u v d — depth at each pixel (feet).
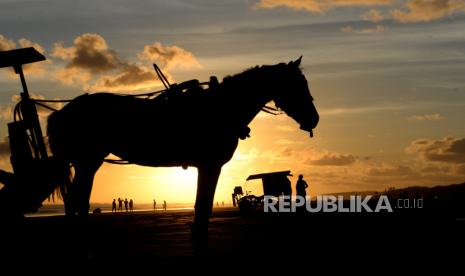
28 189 43.01
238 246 53.16
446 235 64.90
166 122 43.75
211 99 44.34
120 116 43.65
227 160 44.75
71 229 42.14
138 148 43.96
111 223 116.67
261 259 42.65
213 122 43.96
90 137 43.45
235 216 138.92
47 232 73.82
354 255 45.29
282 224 92.53
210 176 43.91
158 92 44.60
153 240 64.95
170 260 43.09
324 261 41.55
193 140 43.65
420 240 58.08
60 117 44.11
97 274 36.81
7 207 42.86
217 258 42.52
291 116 46.19
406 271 36.73
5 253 42.32
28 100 44.75
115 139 43.83
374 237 62.75
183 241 63.26
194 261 41.29
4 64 45.37
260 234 69.36
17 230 42.86
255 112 45.60
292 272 36.45
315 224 89.86
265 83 45.29
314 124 46.19
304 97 45.73
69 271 38.11
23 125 44.50
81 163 43.42
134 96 44.70
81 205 42.57
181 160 44.32
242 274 35.94
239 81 45.16
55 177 43.42
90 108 43.80
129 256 46.11
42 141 44.50
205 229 42.37
